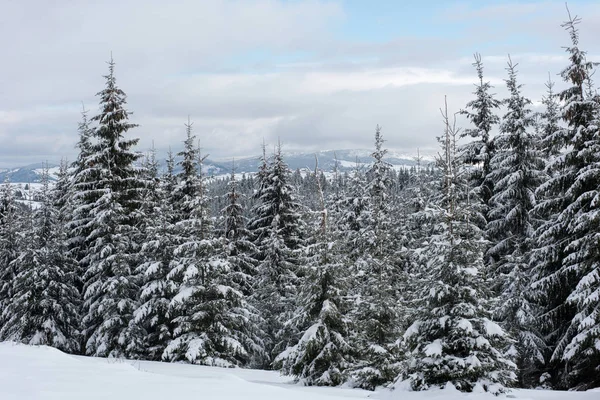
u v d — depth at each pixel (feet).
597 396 47.60
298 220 111.55
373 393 51.78
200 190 87.97
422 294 54.08
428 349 49.80
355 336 62.64
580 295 63.98
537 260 79.92
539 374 80.18
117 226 91.71
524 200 86.48
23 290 99.96
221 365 77.36
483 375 49.49
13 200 142.00
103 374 34.09
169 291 86.89
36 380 29.30
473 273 51.11
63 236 105.19
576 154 70.18
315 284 65.31
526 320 74.79
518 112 86.99
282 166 113.80
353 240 109.81
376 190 119.24
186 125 112.37
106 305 86.99
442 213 54.65
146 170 107.14
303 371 63.00
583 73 70.64
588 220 64.34
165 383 32.01
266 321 99.14
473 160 99.96
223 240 87.97
